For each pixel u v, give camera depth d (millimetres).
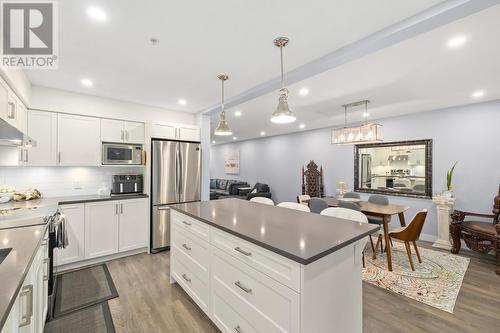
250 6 1565
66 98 3244
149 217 3639
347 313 1562
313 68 2383
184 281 2385
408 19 1674
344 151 5699
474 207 3904
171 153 3789
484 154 3809
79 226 3076
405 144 4668
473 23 1730
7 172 3027
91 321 2035
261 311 1456
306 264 1176
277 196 7480
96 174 3660
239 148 9039
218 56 2258
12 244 1436
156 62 2385
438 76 2734
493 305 2305
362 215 2301
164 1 1514
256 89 3090
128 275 2883
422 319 2096
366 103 3848
